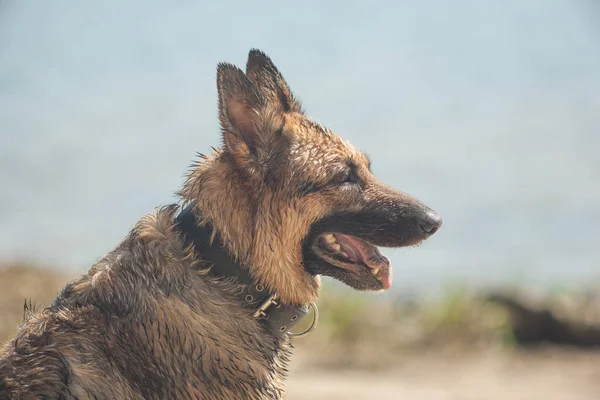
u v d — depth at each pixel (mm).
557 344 11289
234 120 5234
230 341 4852
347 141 5625
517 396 8891
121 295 4770
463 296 11867
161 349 4699
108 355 4637
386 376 9844
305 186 5262
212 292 4934
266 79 5730
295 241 5250
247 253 5059
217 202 5047
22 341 4684
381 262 5531
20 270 11039
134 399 4613
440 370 10172
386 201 5484
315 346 10750
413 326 11484
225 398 4758
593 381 9586
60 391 4504
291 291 5203
